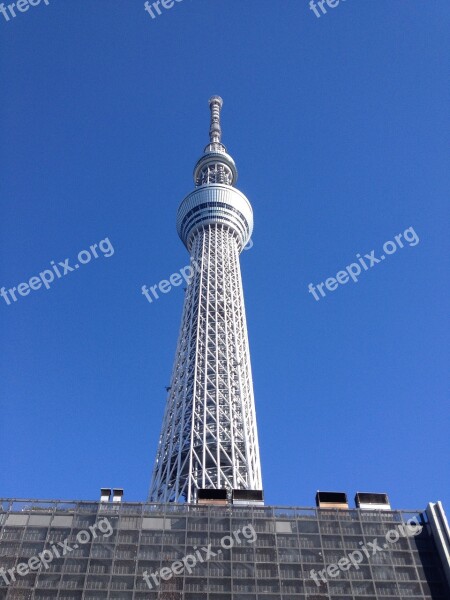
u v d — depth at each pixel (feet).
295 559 217.15
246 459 334.03
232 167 647.56
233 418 365.81
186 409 376.27
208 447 344.90
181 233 585.22
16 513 226.58
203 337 432.66
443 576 214.48
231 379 394.11
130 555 213.87
